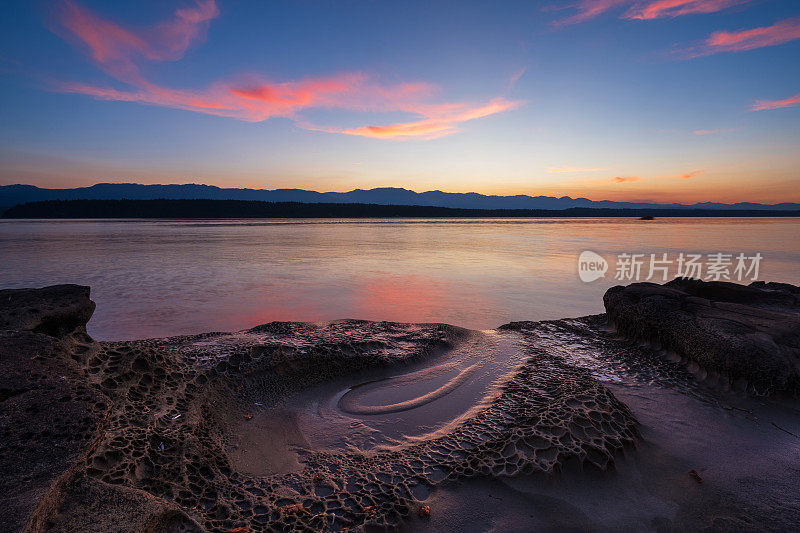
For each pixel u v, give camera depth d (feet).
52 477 6.39
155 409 11.23
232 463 10.71
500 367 18.04
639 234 159.63
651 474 10.46
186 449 10.16
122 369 11.86
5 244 100.68
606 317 25.62
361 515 8.69
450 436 12.03
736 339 16.25
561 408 12.35
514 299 40.24
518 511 9.09
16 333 11.14
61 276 52.13
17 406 8.03
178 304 36.86
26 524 5.36
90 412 8.13
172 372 13.35
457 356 19.52
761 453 11.43
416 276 54.60
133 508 6.48
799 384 14.57
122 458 8.78
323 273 57.16
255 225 248.93
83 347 11.89
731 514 9.00
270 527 8.15
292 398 14.97
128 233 154.10
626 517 8.97
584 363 18.83
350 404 14.82
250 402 14.16
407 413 14.03
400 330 22.13
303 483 9.91
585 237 140.36
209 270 59.00
